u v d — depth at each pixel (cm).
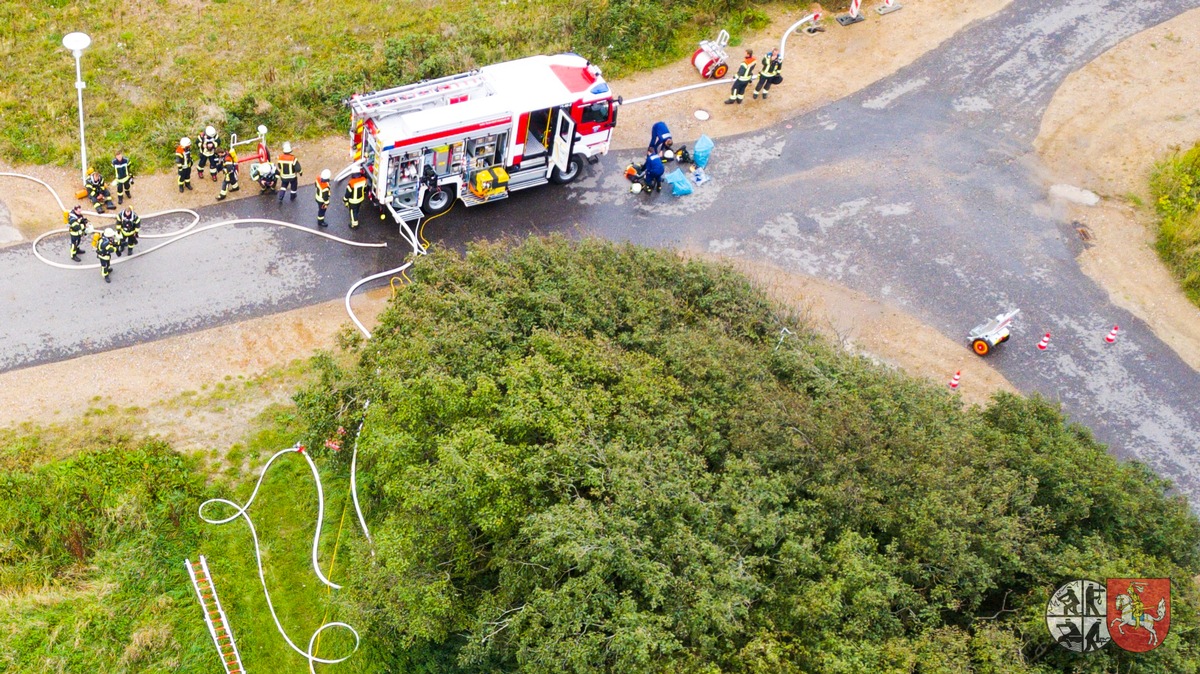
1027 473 1570
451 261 1792
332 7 2811
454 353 1575
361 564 1491
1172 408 2075
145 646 1510
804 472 1495
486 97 2188
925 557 1412
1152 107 2725
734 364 1639
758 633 1291
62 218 2138
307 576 1659
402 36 2716
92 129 2341
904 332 2161
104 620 1534
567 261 1819
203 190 2259
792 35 2872
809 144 2567
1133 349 2175
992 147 2597
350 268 2147
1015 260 2333
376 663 1561
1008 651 1315
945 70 2803
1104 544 1502
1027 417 1677
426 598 1347
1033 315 2222
